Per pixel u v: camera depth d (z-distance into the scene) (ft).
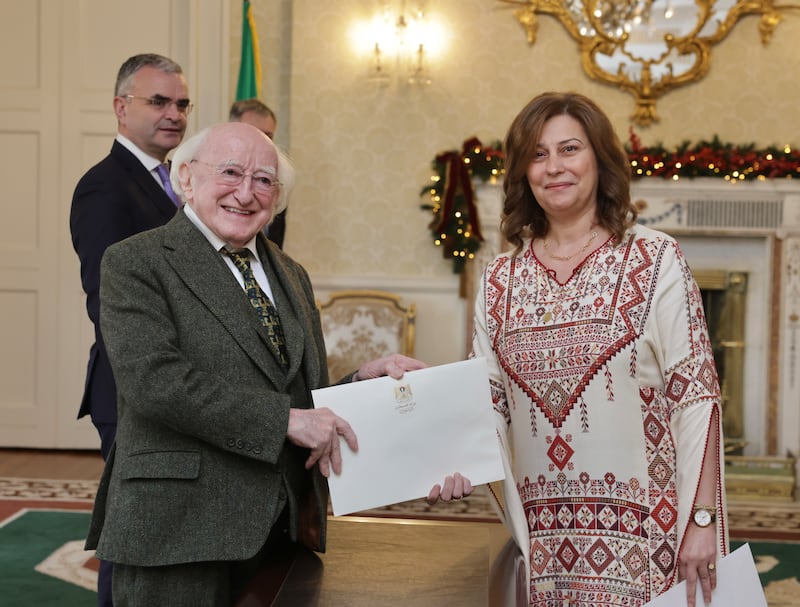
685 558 6.27
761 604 6.21
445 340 20.95
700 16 20.24
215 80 20.36
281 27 21.21
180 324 6.37
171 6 20.33
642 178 19.86
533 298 6.96
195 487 6.15
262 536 6.23
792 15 20.25
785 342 20.01
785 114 20.34
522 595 6.43
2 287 20.59
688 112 20.47
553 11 20.44
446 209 19.93
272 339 6.69
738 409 20.59
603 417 6.60
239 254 6.81
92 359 9.55
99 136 20.49
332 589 6.15
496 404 7.09
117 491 6.17
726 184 19.81
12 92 20.49
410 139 20.88
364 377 6.84
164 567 6.09
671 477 6.56
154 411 6.00
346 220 21.06
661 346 6.62
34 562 12.84
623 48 20.39
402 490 6.30
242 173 6.58
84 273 9.67
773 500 18.25
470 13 20.68
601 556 6.57
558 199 6.84
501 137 20.72
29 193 20.57
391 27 20.77
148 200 10.11
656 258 6.72
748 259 20.36
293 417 6.15
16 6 20.43
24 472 18.35
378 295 20.34
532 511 6.84
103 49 20.42
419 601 5.91
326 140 20.98
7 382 20.68
